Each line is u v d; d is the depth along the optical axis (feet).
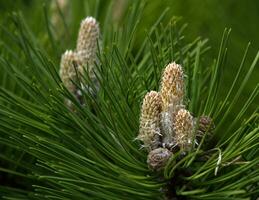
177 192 2.51
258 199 2.59
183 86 2.54
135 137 2.62
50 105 2.65
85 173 2.52
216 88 2.62
